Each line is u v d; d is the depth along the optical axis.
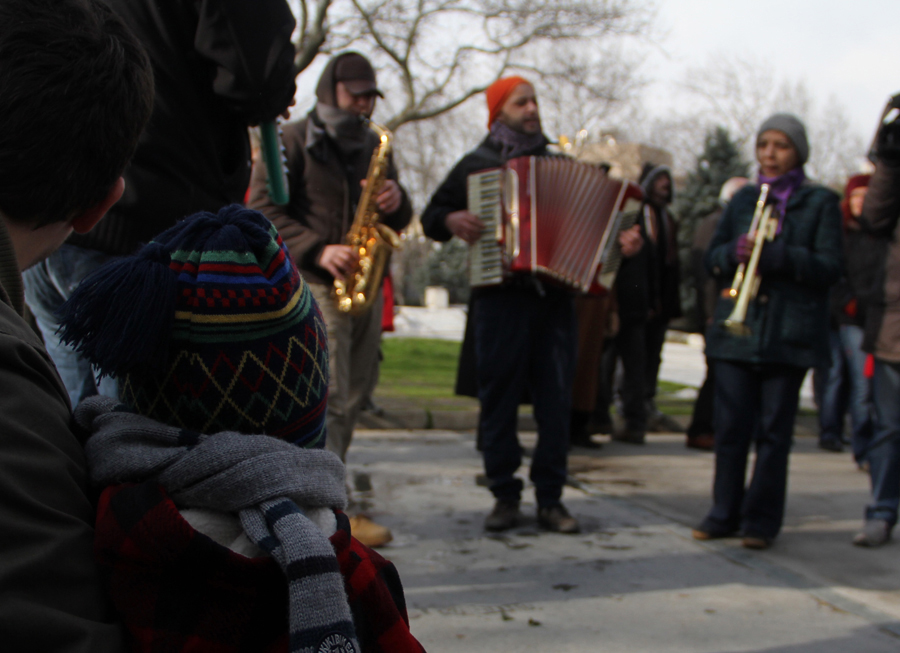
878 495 3.75
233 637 0.81
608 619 2.67
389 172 3.75
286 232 3.37
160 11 1.92
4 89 0.80
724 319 3.62
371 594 0.93
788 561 3.43
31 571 0.71
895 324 3.66
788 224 3.54
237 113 2.05
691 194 22.62
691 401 8.67
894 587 3.16
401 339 15.16
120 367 0.83
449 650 2.38
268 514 0.83
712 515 3.69
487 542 3.47
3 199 0.84
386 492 4.27
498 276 3.61
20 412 0.77
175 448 0.85
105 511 0.82
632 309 6.08
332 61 3.53
